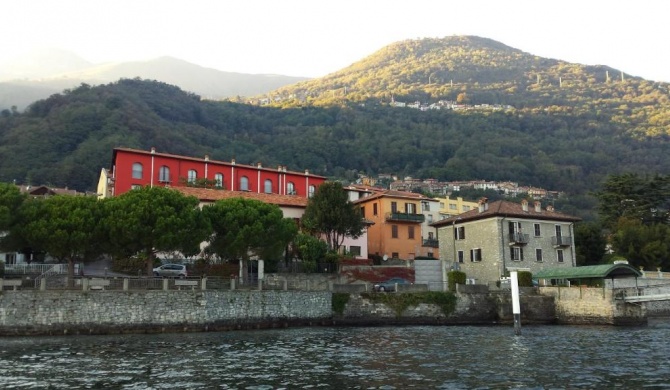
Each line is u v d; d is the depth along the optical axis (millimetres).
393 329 49625
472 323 57000
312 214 70312
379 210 85375
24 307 40094
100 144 137500
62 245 44969
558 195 184750
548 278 61656
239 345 36250
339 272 65812
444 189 178500
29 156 138375
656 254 77875
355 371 26266
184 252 50469
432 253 88438
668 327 51438
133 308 43188
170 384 23125
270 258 57906
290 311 51375
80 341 37719
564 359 30047
